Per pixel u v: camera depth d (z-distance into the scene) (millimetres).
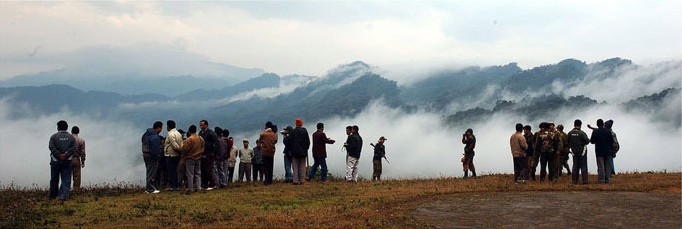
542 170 18859
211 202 14984
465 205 14023
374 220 12078
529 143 19562
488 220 12102
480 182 18859
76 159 18219
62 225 12039
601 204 13852
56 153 15766
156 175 19375
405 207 13812
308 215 12609
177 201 15227
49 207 14430
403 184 18906
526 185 17625
